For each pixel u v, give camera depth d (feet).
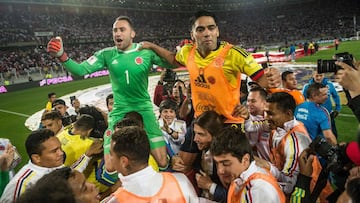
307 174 9.89
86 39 179.93
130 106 14.83
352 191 5.85
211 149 8.50
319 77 22.31
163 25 237.25
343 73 7.58
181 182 8.29
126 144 7.61
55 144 11.22
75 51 165.99
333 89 22.62
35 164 11.25
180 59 13.42
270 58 104.53
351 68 7.54
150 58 14.78
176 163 13.19
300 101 17.21
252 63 11.63
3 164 12.96
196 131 11.18
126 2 214.69
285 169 10.83
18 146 34.65
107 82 92.02
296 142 10.79
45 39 161.07
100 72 120.88
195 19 11.80
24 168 11.30
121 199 7.60
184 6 251.39
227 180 8.82
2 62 127.03
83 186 7.52
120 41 14.32
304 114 15.65
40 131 11.41
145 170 7.77
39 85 106.22
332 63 7.89
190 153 13.03
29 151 11.09
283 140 11.21
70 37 170.91
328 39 190.39
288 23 236.02
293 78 19.52
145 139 7.89
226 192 10.61
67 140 14.69
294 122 11.28
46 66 123.34
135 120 11.95
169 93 25.79
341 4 228.63
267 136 13.19
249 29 242.17
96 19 200.75
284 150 11.07
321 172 10.15
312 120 15.37
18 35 150.20
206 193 12.08
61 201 5.10
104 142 14.47
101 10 206.90
